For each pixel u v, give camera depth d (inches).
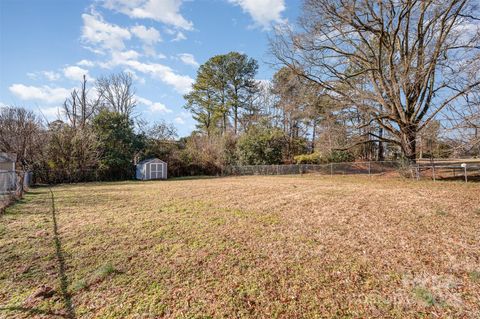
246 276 139.3
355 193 398.3
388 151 1009.5
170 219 254.4
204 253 169.9
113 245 185.8
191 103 1472.7
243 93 1451.8
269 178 792.3
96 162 840.3
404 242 184.7
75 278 138.9
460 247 173.3
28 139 799.1
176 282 134.0
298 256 164.1
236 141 1196.5
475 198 331.0
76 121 1027.9
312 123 1194.0
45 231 219.6
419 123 580.4
